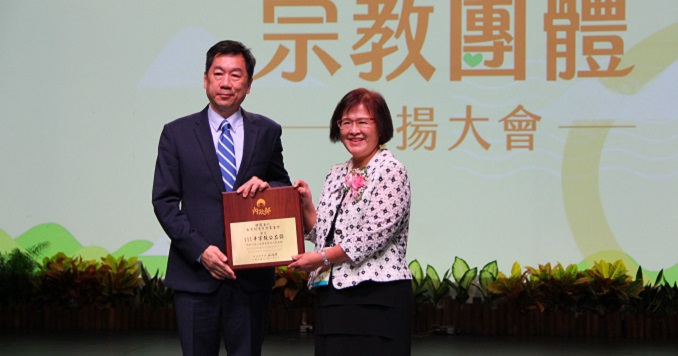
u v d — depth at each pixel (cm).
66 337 564
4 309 605
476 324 589
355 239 271
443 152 597
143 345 531
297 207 288
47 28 614
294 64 604
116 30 612
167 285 298
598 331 578
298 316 593
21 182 613
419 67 598
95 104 612
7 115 614
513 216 592
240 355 299
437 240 596
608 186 589
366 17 602
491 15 595
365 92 283
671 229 584
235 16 607
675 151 586
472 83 596
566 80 591
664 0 588
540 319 583
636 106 588
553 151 591
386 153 282
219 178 295
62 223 612
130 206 611
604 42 590
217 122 301
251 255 285
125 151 611
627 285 572
